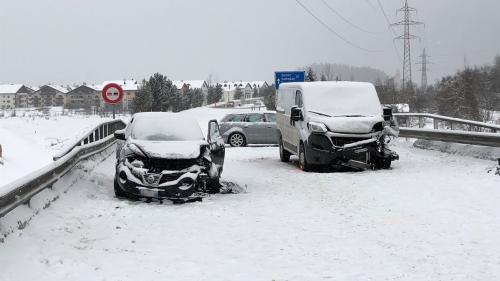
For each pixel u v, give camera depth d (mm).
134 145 10836
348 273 5898
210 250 6918
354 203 9969
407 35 63906
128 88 130125
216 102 115750
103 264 6254
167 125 11945
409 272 5906
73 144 12125
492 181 11328
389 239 7340
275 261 6398
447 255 6516
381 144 14578
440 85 53688
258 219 8781
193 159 10711
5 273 5684
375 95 15664
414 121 33906
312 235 7656
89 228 8062
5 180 15891
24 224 7305
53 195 9281
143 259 6484
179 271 6012
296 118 15422
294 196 10977
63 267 6074
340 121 14500
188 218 8867
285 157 18125
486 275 5754
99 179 12422
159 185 10203
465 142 16906
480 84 55219
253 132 24547
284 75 30922
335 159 14383
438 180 12008
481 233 7484
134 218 8844
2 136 23016
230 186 12086
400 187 11414
